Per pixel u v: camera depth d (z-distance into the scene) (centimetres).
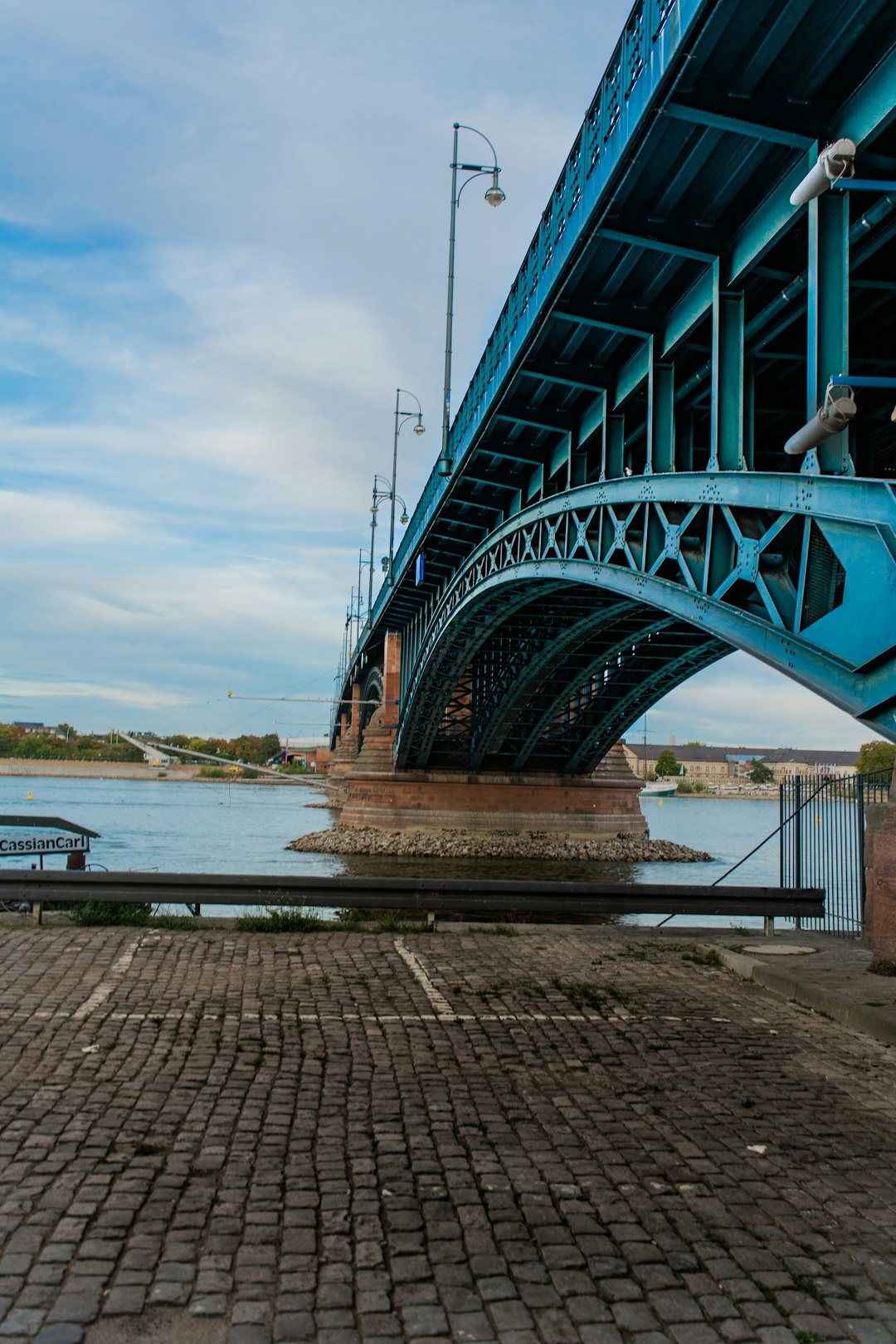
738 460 1456
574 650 4338
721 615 1486
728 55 1136
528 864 5653
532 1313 399
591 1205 497
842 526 1120
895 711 1044
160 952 1053
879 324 1408
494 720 5572
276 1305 397
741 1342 387
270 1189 498
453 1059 730
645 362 1822
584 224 1491
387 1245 448
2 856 1894
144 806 11719
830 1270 443
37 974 938
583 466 2331
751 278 1473
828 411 1003
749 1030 842
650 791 19400
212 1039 750
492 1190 510
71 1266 417
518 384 2180
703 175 1355
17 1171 505
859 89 1134
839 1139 601
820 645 1164
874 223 1148
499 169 2609
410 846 5909
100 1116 586
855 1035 837
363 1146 559
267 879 1221
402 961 1052
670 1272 436
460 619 3959
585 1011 877
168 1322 382
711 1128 610
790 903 1277
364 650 8156
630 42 1302
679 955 1145
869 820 1235
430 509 3541
